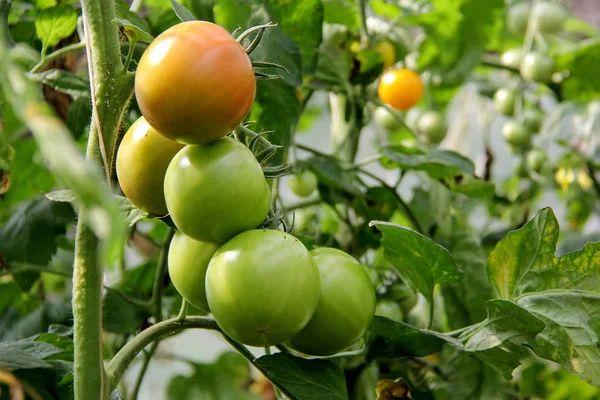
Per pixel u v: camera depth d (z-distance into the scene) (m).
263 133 0.86
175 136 0.81
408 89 1.29
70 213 1.11
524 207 1.60
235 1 1.21
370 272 1.32
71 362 1.00
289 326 0.83
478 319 1.15
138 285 1.19
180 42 0.80
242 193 0.82
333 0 1.41
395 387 1.02
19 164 1.20
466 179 1.20
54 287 1.52
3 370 0.97
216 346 2.12
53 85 1.04
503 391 1.32
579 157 1.57
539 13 1.53
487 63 1.58
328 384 0.90
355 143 1.29
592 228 2.15
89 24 0.83
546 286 0.93
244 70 0.81
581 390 1.37
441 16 1.41
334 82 1.28
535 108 1.76
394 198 1.25
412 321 1.30
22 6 1.12
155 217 0.88
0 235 1.09
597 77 1.61
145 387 1.89
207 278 0.83
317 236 1.35
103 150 0.81
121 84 0.83
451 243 1.18
